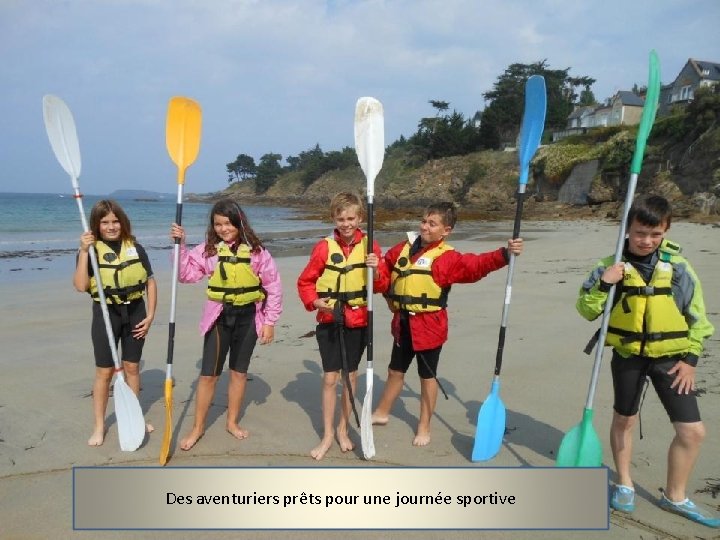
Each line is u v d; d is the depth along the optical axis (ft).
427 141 228.63
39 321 22.50
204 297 27.84
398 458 11.43
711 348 17.49
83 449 11.75
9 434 12.39
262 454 11.64
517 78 211.20
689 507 9.32
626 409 9.54
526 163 11.04
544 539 8.95
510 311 23.40
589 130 160.45
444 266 11.36
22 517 9.31
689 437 9.05
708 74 161.99
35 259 43.52
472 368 16.48
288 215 160.04
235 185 422.00
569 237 66.18
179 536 9.00
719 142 104.73
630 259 9.49
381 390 15.19
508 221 113.39
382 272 11.82
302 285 11.80
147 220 114.32
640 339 9.21
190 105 12.19
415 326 11.62
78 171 11.88
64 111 11.89
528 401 14.10
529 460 11.29
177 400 14.55
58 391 14.90
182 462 11.27
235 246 11.84
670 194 109.19
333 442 12.20
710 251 44.19
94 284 11.76
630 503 9.55
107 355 11.80
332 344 11.67
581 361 16.94
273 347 19.01
